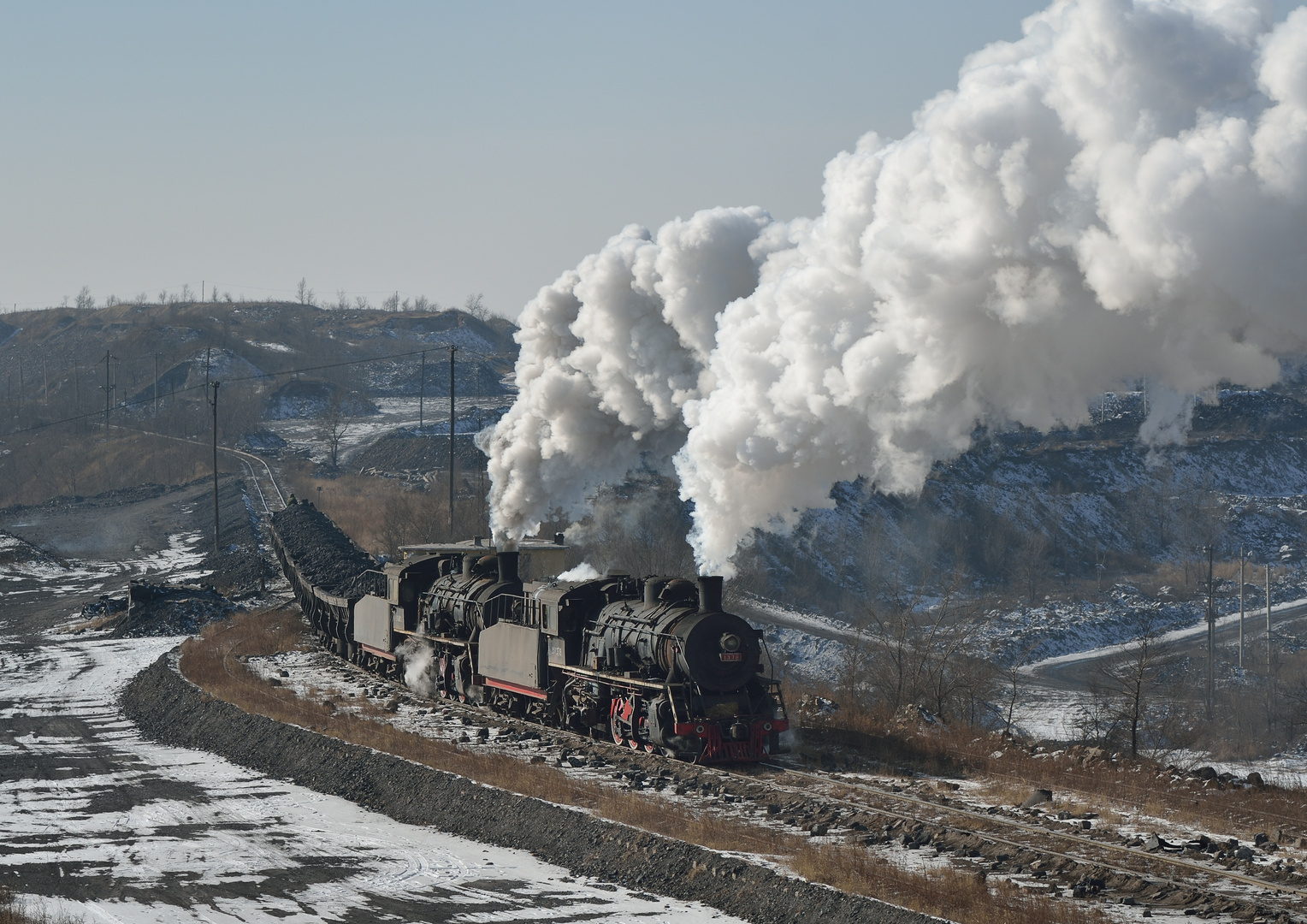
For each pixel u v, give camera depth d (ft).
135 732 119.75
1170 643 294.46
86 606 231.30
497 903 61.41
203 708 119.44
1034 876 60.29
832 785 80.02
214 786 92.48
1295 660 271.49
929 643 151.02
